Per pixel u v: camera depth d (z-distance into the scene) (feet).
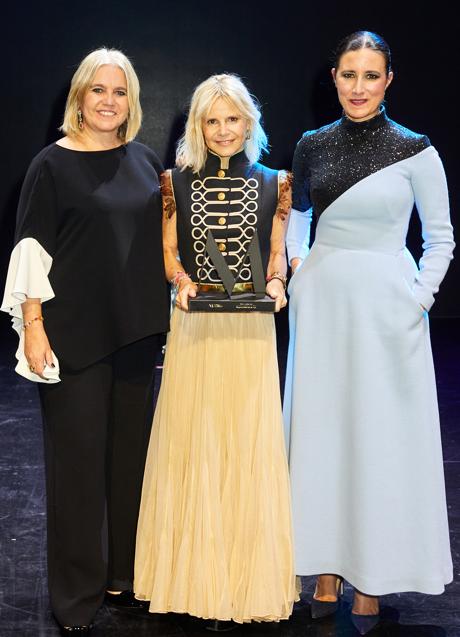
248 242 8.45
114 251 8.21
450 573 8.87
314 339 8.66
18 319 8.37
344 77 8.23
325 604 9.08
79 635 8.61
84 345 8.32
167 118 24.85
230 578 8.58
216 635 8.69
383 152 8.36
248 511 8.50
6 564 10.25
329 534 8.82
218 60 24.75
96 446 8.50
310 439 8.72
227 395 8.48
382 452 8.47
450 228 8.51
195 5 24.50
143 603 9.21
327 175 8.48
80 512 8.53
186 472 8.57
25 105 24.59
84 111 8.17
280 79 24.86
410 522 8.63
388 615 9.14
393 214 8.39
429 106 24.95
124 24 24.45
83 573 8.63
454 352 21.67
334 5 24.61
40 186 8.09
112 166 8.31
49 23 24.29
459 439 15.20
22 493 12.53
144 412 8.84
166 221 8.55
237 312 8.25
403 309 8.43
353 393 8.50
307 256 8.83
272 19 24.66
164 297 8.50
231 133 8.20
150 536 8.80
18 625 8.88
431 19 24.59
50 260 8.21
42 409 8.63
